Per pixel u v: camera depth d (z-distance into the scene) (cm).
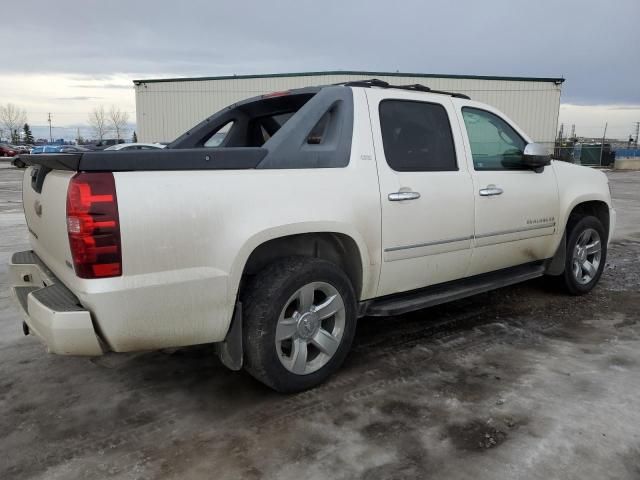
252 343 309
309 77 3334
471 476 251
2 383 350
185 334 286
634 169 3538
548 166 483
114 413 312
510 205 435
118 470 258
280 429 293
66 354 267
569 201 492
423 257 380
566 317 477
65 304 267
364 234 342
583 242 529
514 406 315
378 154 357
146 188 264
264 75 3388
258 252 325
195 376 361
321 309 331
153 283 267
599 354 392
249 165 304
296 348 324
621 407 312
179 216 271
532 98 3466
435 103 403
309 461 264
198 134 462
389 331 443
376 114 364
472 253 414
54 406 320
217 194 284
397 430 291
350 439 283
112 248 256
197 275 278
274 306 308
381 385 344
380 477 252
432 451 271
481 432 288
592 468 256
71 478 252
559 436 282
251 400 327
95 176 255
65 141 9625
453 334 436
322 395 331
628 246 816
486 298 536
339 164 340
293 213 308
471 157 417
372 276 355
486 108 445
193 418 306
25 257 362
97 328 263
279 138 321
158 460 266
